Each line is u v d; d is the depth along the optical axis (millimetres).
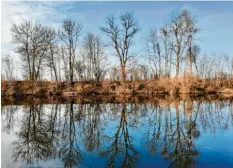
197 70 44969
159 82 39062
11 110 21281
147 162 7539
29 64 38156
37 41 38188
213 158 7875
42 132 12375
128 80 43219
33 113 19516
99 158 7984
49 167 7137
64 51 45469
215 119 16172
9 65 46531
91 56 48562
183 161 7586
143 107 22438
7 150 9086
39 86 39219
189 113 18906
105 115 18125
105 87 40344
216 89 41969
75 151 8836
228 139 10586
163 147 9297
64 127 13688
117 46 41750
